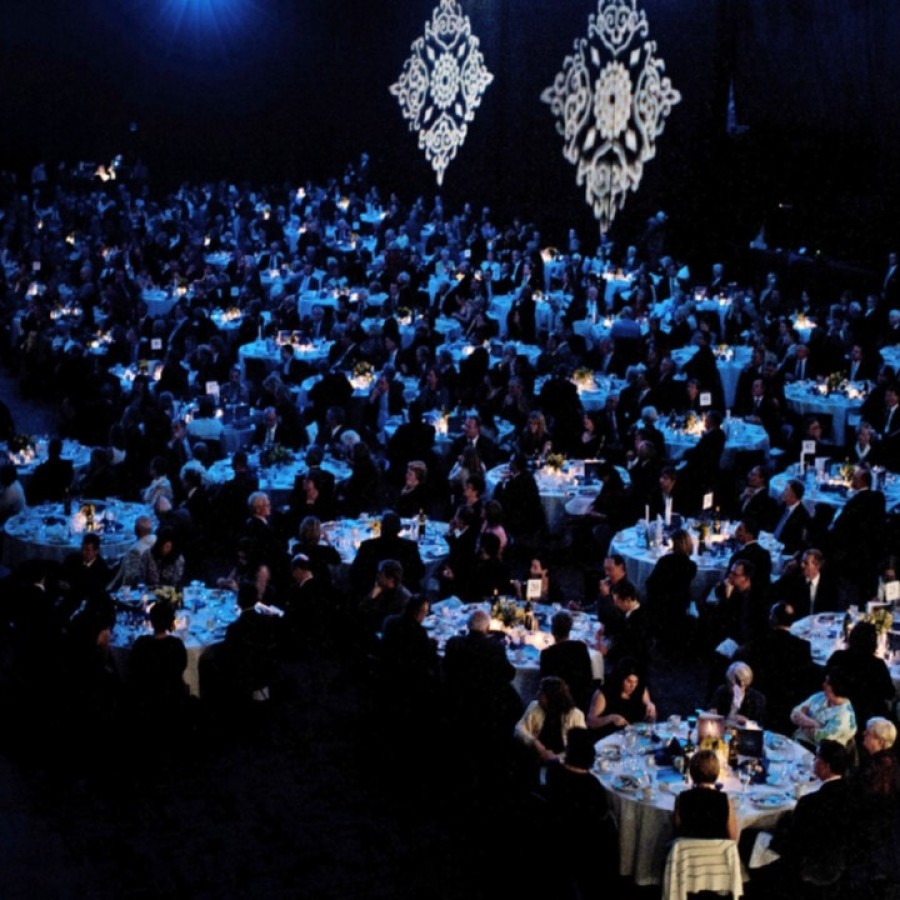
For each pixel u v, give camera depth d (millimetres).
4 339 25938
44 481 16391
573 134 17625
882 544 14945
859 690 11219
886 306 23266
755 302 25406
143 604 12555
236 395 19266
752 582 12883
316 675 13352
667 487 14992
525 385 20094
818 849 9023
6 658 13391
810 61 26047
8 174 37031
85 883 9883
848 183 25906
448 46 22406
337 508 16188
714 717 10117
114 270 27500
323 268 29000
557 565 16219
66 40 39719
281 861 10195
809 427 16953
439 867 10141
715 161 28219
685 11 28375
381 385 19609
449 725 11125
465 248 31922
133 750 11734
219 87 41000
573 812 9320
